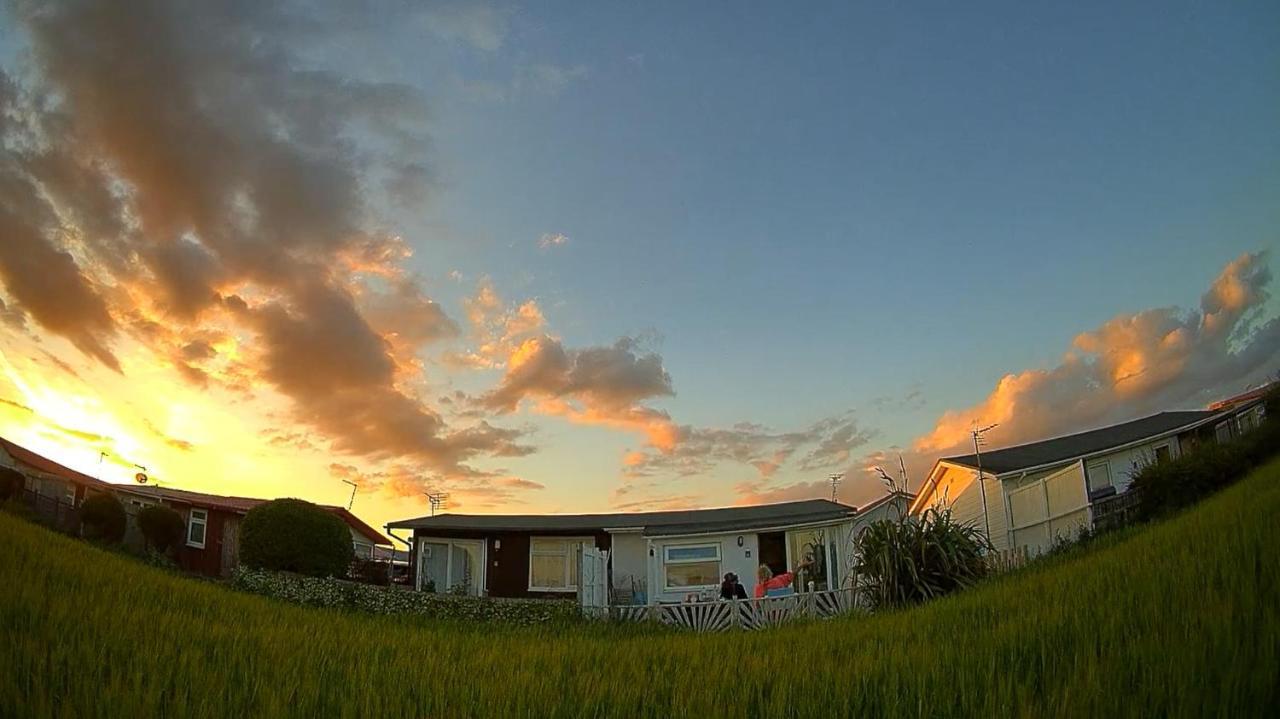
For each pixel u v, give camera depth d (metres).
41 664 6.08
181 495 37.16
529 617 20.62
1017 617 8.93
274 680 7.08
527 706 6.91
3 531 14.05
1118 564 10.69
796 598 18.53
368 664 8.57
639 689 7.58
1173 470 20.73
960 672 6.51
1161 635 6.28
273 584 22.83
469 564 32.41
